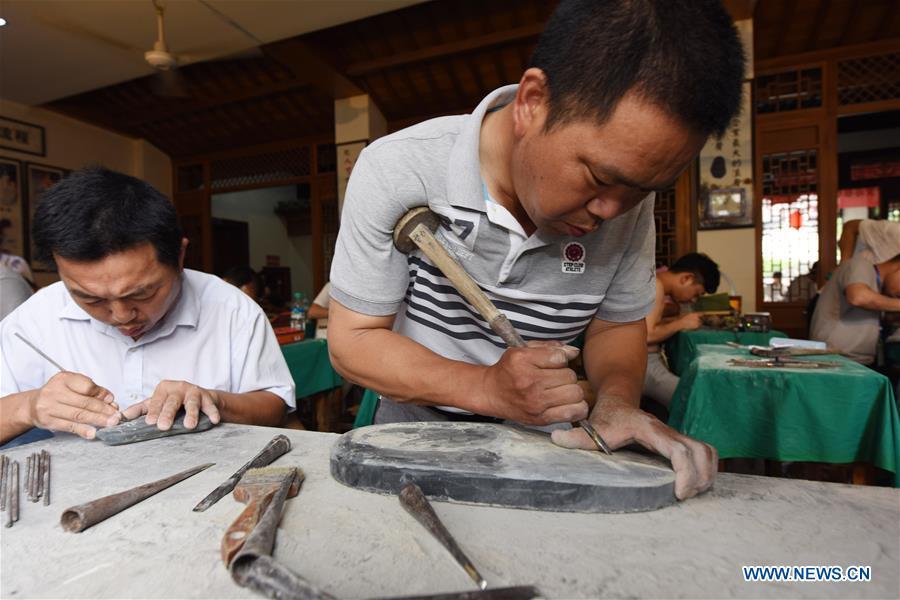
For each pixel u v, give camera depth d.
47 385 0.99
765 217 4.79
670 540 0.56
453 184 0.80
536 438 0.78
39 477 0.75
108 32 4.16
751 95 4.39
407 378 0.82
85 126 6.44
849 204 7.07
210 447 0.88
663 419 2.82
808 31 4.39
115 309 0.99
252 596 0.47
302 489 0.70
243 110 6.14
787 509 0.63
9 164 5.72
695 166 4.54
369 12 3.89
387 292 0.89
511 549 0.55
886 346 2.87
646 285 0.98
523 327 0.95
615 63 0.50
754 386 1.81
